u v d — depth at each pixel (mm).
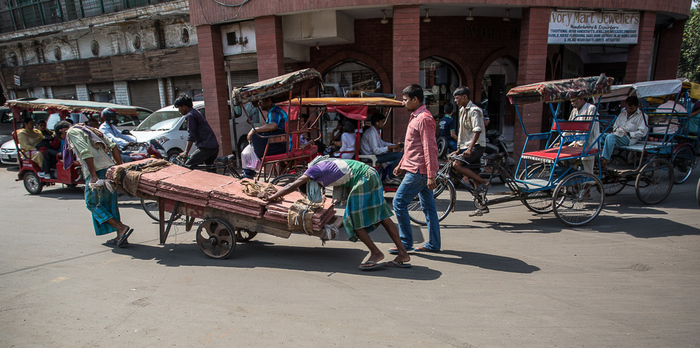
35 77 18250
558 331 2879
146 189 4520
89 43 16656
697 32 23453
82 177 7715
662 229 5113
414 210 5766
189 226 4633
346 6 8625
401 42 8414
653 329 2887
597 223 5465
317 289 3648
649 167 6125
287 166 6156
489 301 3355
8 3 18047
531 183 5605
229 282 3824
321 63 11727
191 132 6266
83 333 2975
